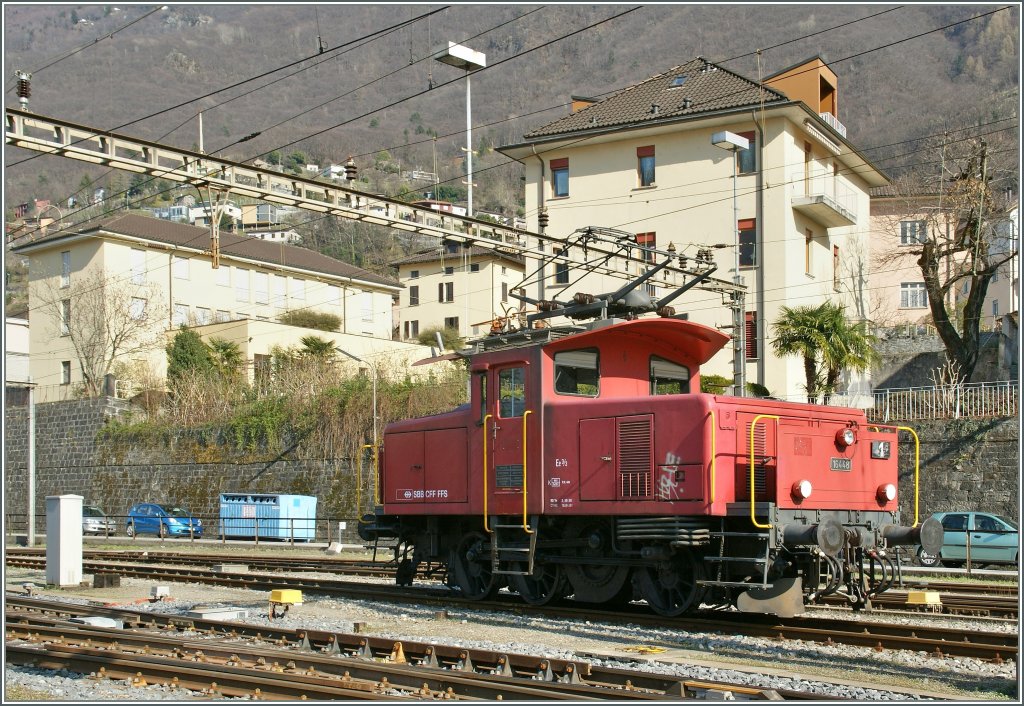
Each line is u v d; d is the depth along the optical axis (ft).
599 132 131.54
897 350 139.33
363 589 59.21
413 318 226.99
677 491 43.14
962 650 35.60
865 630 40.75
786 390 122.11
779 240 123.13
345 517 120.16
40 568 80.12
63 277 177.99
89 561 87.04
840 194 138.31
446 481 53.11
